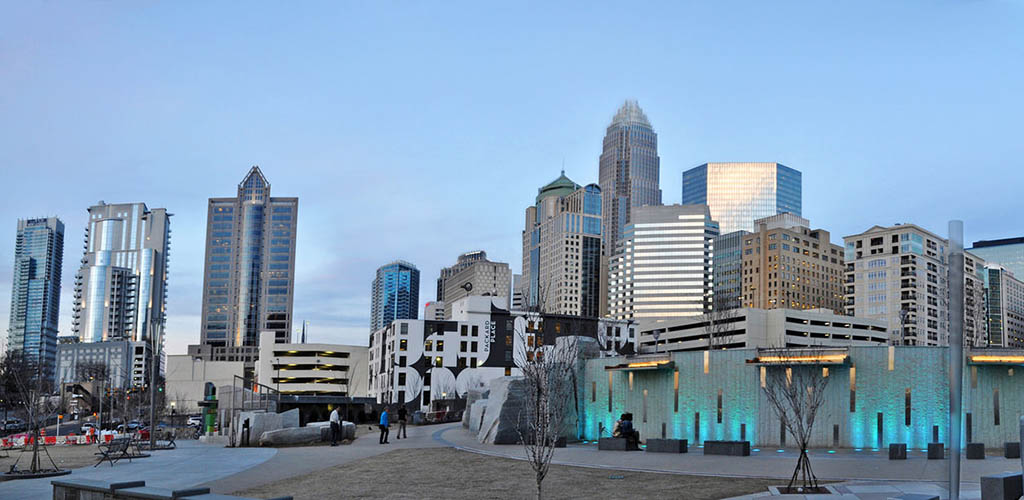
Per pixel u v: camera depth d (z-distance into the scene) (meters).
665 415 48.50
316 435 46.91
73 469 35.38
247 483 29.22
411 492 26.03
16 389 142.75
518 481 28.03
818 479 27.03
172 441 51.31
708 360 47.09
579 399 52.81
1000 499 20.86
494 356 168.38
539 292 120.94
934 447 33.22
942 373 41.00
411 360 165.75
